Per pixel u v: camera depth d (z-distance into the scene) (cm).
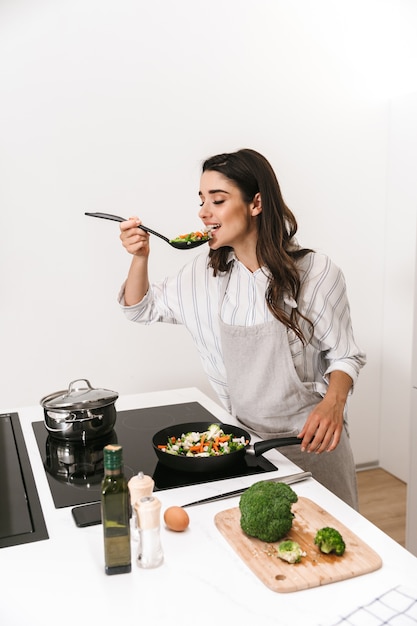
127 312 176
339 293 165
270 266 157
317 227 308
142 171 273
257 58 284
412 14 310
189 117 276
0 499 126
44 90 254
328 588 93
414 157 297
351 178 310
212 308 169
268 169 156
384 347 329
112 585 94
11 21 246
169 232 282
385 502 298
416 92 291
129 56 263
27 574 98
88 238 269
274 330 156
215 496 123
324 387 167
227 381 175
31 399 272
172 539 108
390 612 86
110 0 258
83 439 153
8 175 254
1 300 261
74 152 262
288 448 164
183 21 269
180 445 145
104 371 281
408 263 306
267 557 100
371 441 338
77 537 109
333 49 296
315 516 113
